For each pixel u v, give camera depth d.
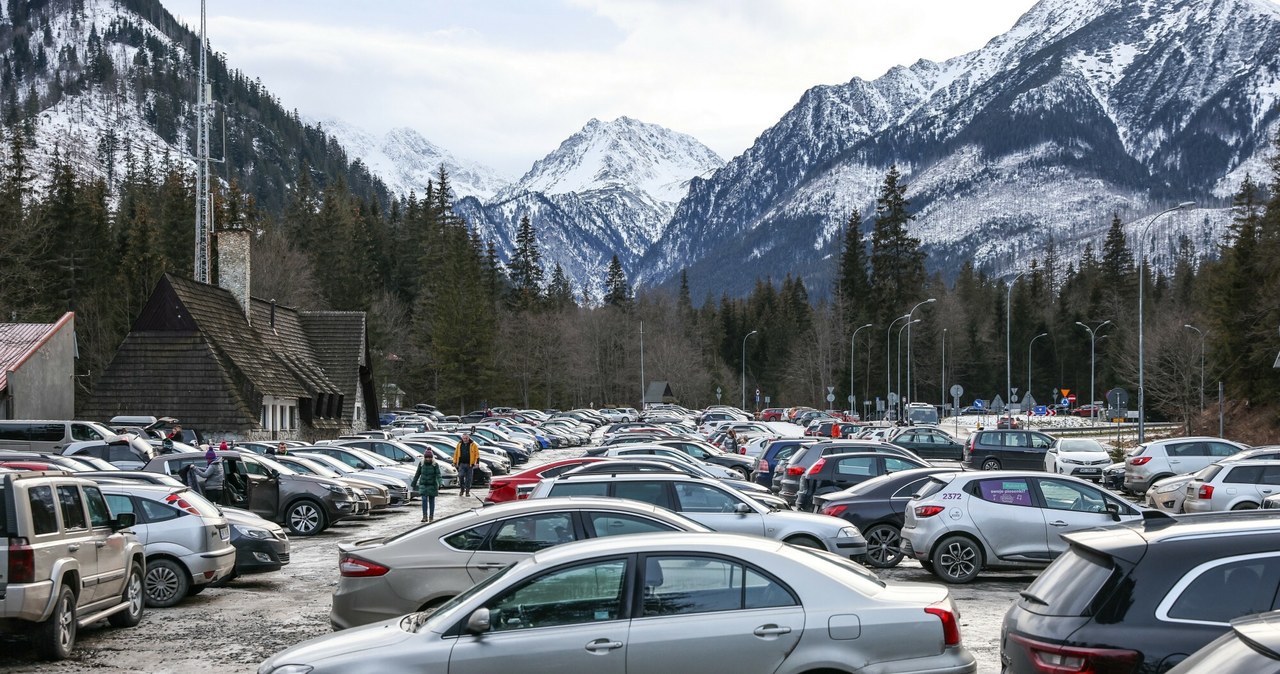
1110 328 136.12
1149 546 7.20
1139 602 7.03
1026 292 148.00
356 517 29.20
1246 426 65.88
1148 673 6.85
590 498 12.05
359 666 7.77
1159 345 91.06
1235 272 67.25
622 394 138.12
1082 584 7.29
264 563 17.72
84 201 85.12
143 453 26.94
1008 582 17.12
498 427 63.28
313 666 7.85
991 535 16.61
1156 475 32.66
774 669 7.74
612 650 7.72
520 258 151.25
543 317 129.50
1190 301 134.12
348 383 60.69
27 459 22.42
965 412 127.69
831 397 92.62
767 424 60.78
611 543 8.25
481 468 41.50
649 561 8.07
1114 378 126.44
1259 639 4.65
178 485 16.81
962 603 15.16
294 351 58.59
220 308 49.88
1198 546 7.14
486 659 7.74
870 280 125.69
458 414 103.81
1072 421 101.88
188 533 15.72
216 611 15.27
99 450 26.56
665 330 153.12
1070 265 184.62
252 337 51.66
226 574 16.48
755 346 161.12
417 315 115.56
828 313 132.88
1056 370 141.50
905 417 99.12
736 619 7.83
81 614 12.43
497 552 11.33
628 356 138.88
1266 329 60.47
